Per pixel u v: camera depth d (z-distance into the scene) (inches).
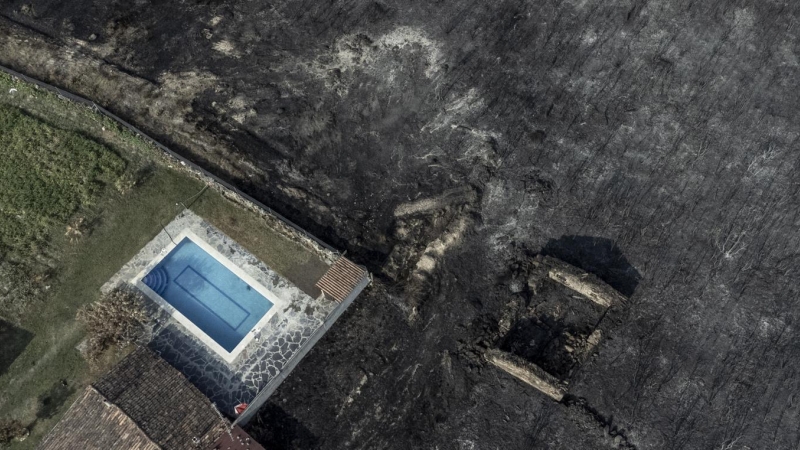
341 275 967.6
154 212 1063.6
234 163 1104.8
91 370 938.7
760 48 1190.3
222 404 908.6
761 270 989.8
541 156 1096.2
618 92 1152.8
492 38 1218.0
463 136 1120.8
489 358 921.5
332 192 1083.9
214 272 1016.9
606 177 1073.5
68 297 997.2
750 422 882.8
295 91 1175.0
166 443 813.9
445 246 1015.6
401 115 1146.0
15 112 1155.9
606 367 925.2
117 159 1104.2
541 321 962.7
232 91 1179.3
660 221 1032.8
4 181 1091.3
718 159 1082.7
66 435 836.6
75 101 1155.9
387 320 970.1
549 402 902.4
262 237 1039.0
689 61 1179.9
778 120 1116.5
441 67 1189.7
